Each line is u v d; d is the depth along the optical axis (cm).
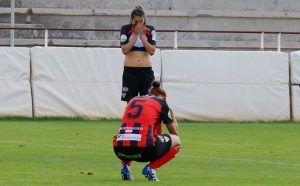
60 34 9188
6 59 6525
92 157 4206
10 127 5828
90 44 8994
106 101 6638
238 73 6719
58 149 4528
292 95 6794
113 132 5584
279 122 6750
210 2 9531
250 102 6738
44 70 6581
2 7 9269
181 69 6644
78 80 6612
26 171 3622
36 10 9212
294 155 4447
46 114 6588
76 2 9388
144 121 3170
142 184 3152
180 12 9319
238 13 9394
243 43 9144
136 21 4028
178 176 3541
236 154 4456
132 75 4066
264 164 4038
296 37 9475
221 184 3241
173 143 3234
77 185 3122
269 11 9512
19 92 6538
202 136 5466
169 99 6631
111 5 9431
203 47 9138
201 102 6675
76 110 6606
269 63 6750
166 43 9056
